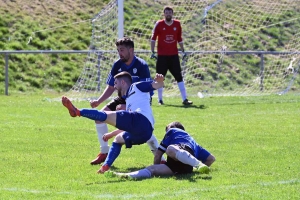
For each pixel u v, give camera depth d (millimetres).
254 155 14414
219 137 17344
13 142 16219
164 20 26359
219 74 35000
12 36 35375
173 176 11773
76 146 15797
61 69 34219
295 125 19828
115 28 33562
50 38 36188
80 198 9844
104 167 12148
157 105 26000
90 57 32688
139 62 13828
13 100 27531
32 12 37969
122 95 12555
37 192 10344
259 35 38656
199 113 23234
